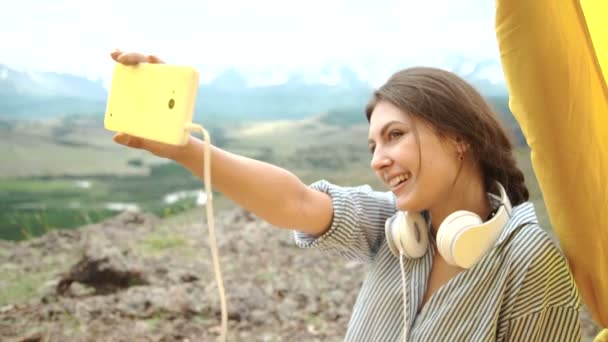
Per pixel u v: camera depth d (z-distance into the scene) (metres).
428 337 1.05
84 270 3.33
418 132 1.07
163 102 0.94
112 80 1.01
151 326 2.90
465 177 1.13
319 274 3.60
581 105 1.09
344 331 2.99
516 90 1.09
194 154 1.05
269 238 4.16
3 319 2.86
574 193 1.11
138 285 3.33
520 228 1.07
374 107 1.15
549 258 1.04
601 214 1.13
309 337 2.91
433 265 1.13
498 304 1.04
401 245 1.10
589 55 1.10
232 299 3.21
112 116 1.00
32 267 3.55
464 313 1.04
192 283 3.39
